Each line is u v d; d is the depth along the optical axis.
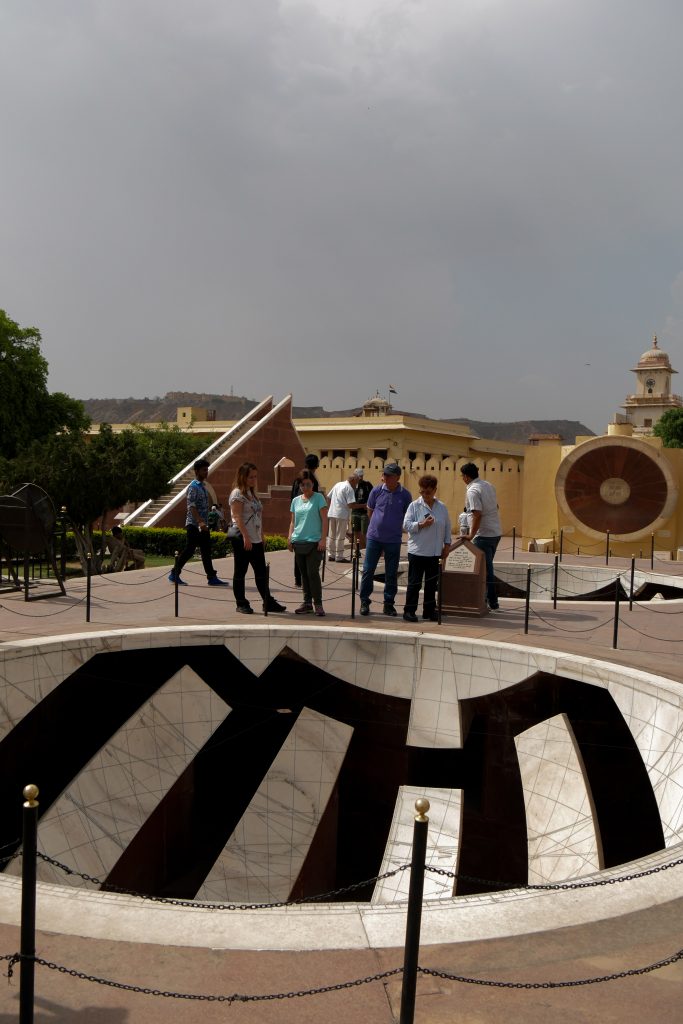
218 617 10.08
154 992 2.72
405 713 10.30
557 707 9.55
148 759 8.38
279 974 3.02
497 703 9.84
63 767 9.68
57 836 7.21
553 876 6.52
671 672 7.75
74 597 11.73
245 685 11.09
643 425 80.81
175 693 8.98
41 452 19.83
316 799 8.60
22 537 11.28
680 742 6.64
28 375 34.41
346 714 10.70
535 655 8.50
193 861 9.77
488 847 9.89
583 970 3.08
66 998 2.86
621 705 7.62
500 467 30.41
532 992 2.95
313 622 9.82
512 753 9.77
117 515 28.34
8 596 11.70
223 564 16.50
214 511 21.47
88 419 38.94
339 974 3.02
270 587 13.20
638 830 9.13
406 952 2.64
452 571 10.55
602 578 17.75
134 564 19.23
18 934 3.24
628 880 3.76
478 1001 2.90
